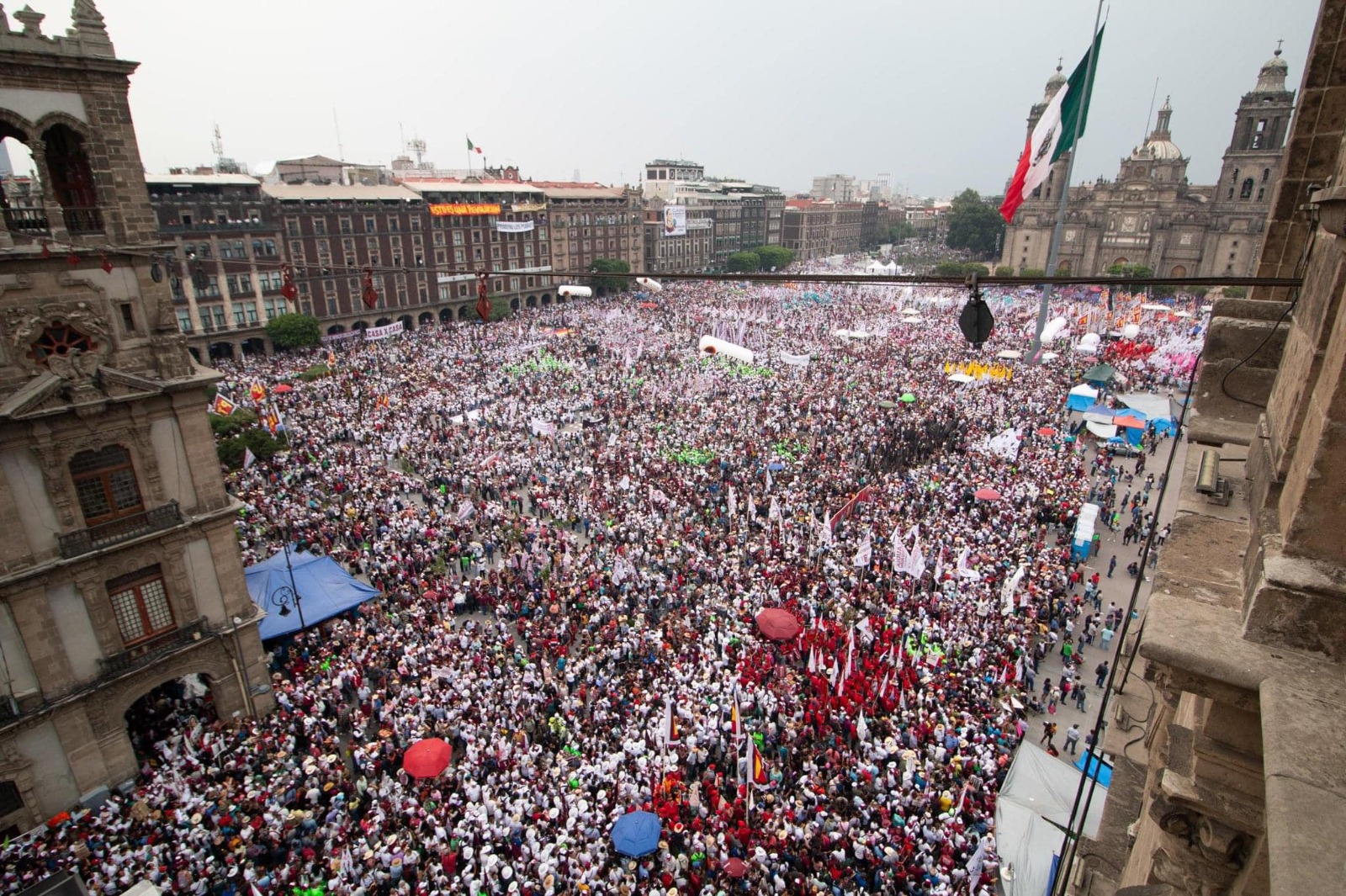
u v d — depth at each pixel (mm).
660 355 87000
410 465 55844
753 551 41250
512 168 160875
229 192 92562
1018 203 41938
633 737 27875
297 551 40594
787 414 64812
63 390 25000
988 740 27281
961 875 21750
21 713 25156
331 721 30469
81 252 24953
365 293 22719
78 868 23672
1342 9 9453
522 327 108562
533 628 35719
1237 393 10070
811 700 29297
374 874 22625
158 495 28062
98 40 24531
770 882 22078
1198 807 7273
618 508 47531
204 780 27281
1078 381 72688
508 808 24875
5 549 24422
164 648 28484
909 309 113312
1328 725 4938
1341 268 5973
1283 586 5715
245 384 75812
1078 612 38719
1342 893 3635
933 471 51812
